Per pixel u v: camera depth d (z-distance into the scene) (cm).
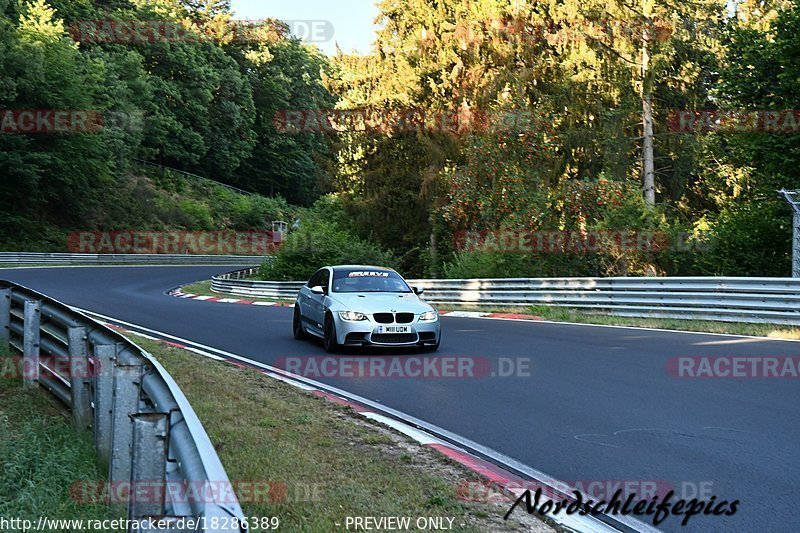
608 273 2280
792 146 2120
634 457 588
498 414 744
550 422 707
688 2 2666
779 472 544
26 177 5006
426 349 1191
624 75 2714
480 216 2639
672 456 589
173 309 1923
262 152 9162
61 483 475
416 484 509
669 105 2917
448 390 866
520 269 2292
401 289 1255
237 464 536
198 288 3444
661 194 3045
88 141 5453
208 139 8256
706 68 2739
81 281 3375
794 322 1338
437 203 3095
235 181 8950
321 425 676
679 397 810
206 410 719
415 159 3428
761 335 1291
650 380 910
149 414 319
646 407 764
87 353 623
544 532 435
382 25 3547
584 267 2294
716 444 621
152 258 5553
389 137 3412
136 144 6788
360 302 1152
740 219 2181
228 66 8594
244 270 4291
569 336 1348
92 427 597
